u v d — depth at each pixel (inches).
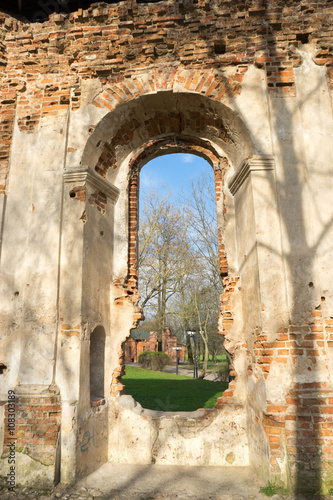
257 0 201.9
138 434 196.5
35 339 178.2
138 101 207.2
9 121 211.3
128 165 237.3
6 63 218.2
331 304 167.8
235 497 150.2
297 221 177.2
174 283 799.7
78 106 207.9
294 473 151.3
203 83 201.5
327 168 182.5
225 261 217.2
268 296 169.9
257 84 197.9
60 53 216.1
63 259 187.2
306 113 190.2
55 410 167.9
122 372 212.1
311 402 157.6
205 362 668.1
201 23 205.6
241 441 190.4
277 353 164.6
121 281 219.8
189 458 190.2
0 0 265.3
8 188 202.7
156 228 800.3
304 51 199.0
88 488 159.8
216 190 228.1
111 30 211.0
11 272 191.3
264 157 184.1
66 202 194.7
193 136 235.0
